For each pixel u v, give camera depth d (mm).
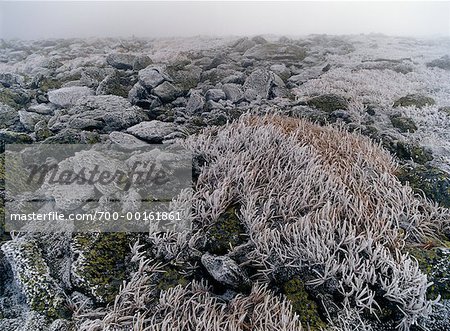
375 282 2479
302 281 2588
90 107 4660
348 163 3387
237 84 5262
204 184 3314
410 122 4309
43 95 5371
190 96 4969
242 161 3387
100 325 2375
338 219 2848
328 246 2613
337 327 2361
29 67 6230
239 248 2789
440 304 2393
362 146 3699
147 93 4969
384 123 4352
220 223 2982
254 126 3955
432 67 5852
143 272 2721
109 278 2738
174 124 4320
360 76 5488
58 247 2967
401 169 3535
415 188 3252
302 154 3424
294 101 4855
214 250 2854
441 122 4332
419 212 2980
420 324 2365
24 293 2645
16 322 2531
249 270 2725
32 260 2826
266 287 2594
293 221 2895
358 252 2604
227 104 4824
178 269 2770
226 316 2396
